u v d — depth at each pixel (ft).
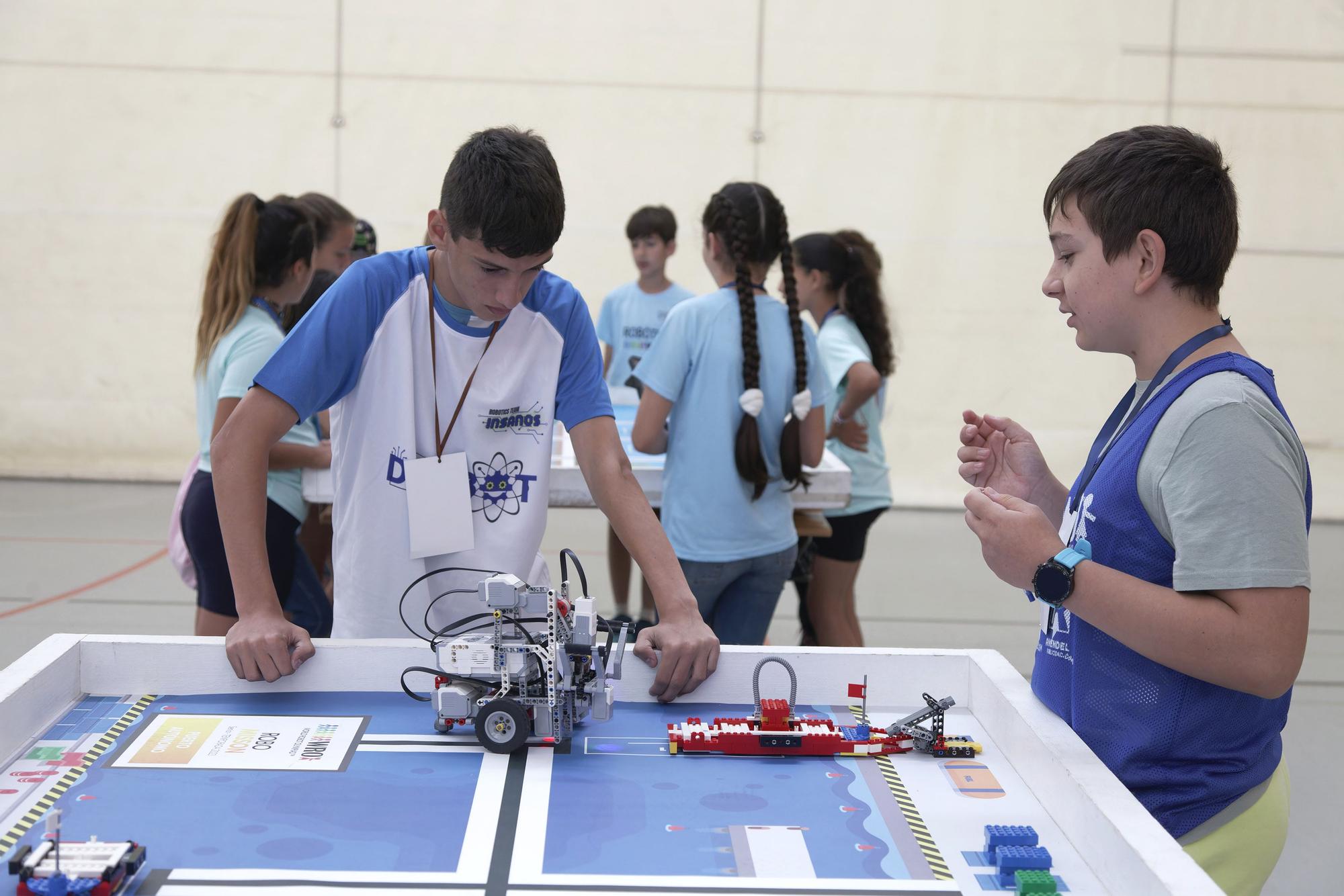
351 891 3.11
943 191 22.21
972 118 22.03
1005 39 21.80
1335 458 22.49
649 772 3.98
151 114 21.52
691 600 4.90
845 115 22.08
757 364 8.45
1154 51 21.68
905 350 22.57
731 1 21.79
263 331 8.13
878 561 18.39
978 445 4.87
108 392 22.21
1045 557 3.73
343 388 5.35
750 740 4.17
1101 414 22.52
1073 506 4.17
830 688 4.70
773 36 21.89
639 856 3.36
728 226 8.61
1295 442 3.61
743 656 4.66
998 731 4.35
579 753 4.14
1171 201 3.71
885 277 22.43
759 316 8.65
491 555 5.56
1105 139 3.95
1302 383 22.39
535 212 4.64
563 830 3.51
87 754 4.01
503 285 4.89
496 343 5.45
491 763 4.01
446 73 21.83
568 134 22.13
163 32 21.33
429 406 5.45
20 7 21.03
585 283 22.61
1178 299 3.83
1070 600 3.68
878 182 22.24
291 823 3.52
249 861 3.27
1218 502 3.49
